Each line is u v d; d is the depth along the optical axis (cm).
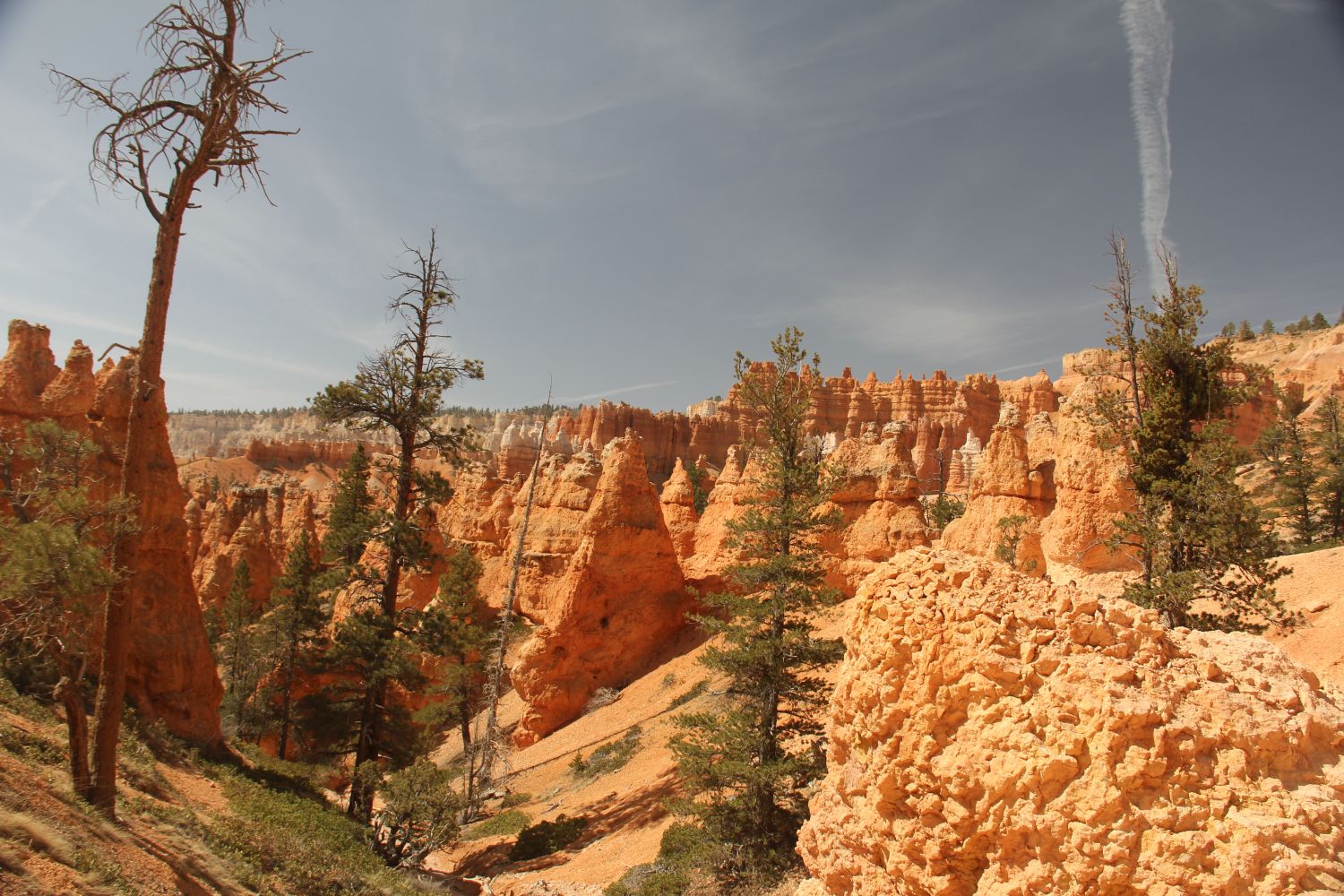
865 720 1078
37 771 1440
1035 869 839
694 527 4941
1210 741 822
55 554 1427
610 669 4106
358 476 4950
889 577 1127
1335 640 1988
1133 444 2275
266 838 1847
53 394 3281
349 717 2980
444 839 2634
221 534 7556
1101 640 924
